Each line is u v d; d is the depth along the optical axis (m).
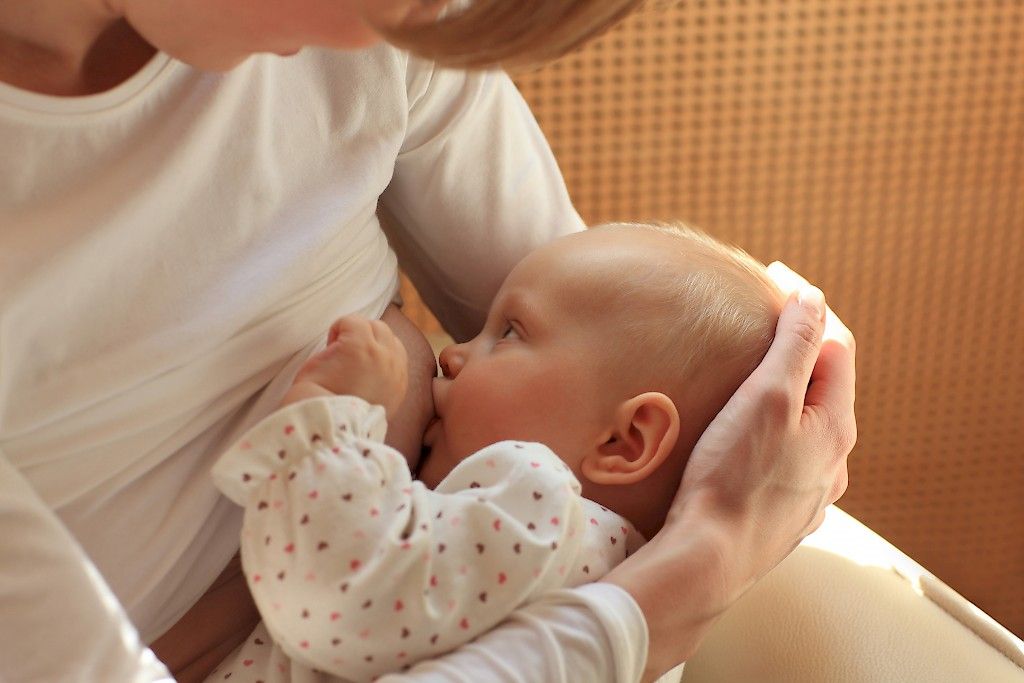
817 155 1.47
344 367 0.71
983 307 1.58
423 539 0.65
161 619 0.72
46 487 0.64
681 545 0.70
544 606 0.66
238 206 0.70
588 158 1.44
